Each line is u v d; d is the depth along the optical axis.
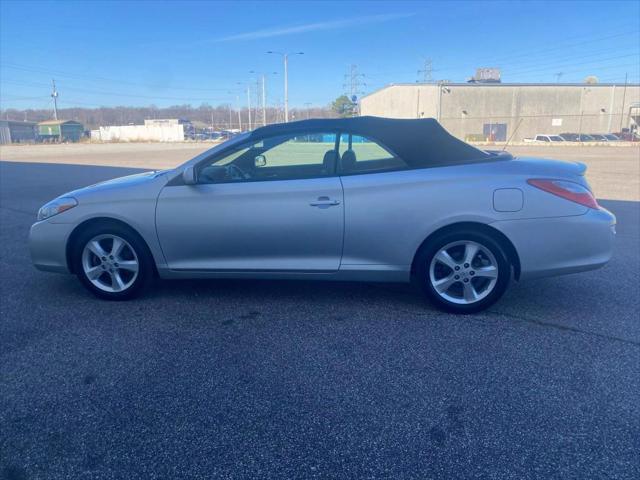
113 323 4.06
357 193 4.04
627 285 4.86
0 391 3.05
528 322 4.00
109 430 2.68
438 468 2.37
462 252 4.07
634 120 50.81
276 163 4.32
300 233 4.12
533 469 2.36
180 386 3.10
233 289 4.83
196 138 75.38
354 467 2.39
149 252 4.41
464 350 3.53
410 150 4.11
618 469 2.35
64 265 4.48
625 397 2.92
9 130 79.12
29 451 2.52
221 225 4.20
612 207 9.38
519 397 2.94
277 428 2.68
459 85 49.75
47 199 10.90
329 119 4.29
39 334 3.86
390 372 3.24
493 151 4.71
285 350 3.56
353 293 4.69
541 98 50.41
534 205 3.90
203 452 2.50
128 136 77.25
